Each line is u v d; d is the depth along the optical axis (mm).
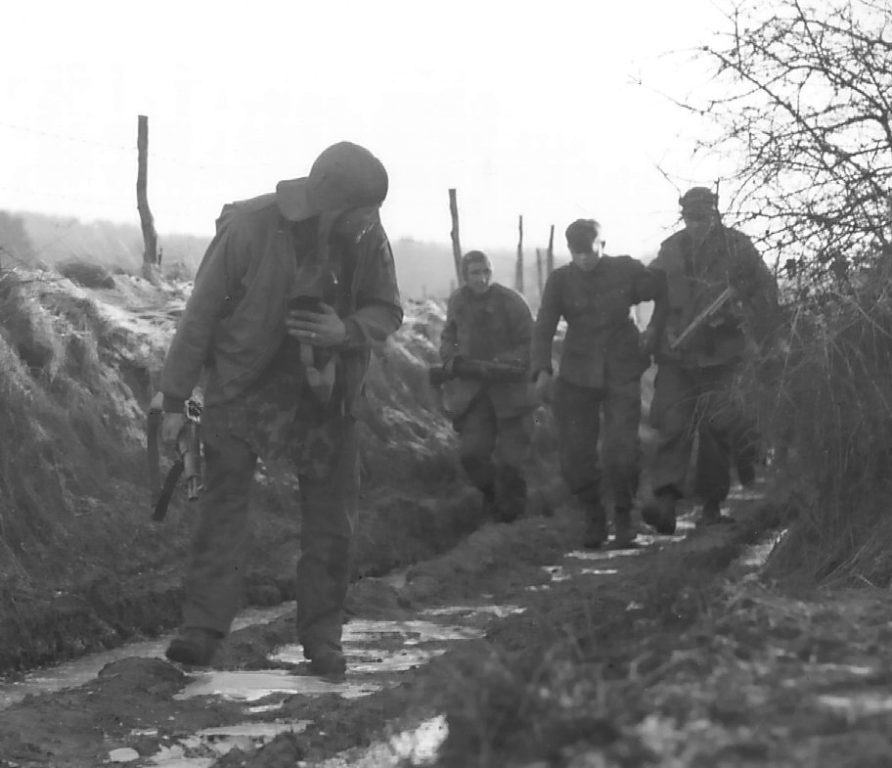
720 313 11234
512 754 2518
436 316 17875
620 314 12258
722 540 9281
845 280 6602
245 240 6480
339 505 6699
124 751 4836
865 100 6590
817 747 2361
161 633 8594
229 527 6543
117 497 10016
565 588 8945
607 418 12281
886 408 6406
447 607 9023
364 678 6402
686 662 2926
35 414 9836
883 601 3994
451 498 13797
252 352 6496
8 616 7500
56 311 11586
